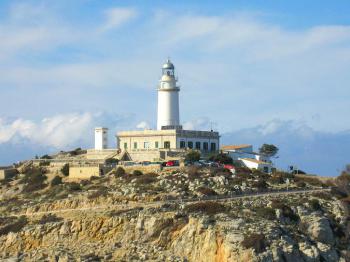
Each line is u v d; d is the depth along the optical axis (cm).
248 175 17175
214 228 13350
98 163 19050
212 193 15512
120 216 14562
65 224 14912
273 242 13062
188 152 19100
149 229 14038
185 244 13475
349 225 15050
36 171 19512
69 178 18538
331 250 13975
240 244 12825
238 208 14450
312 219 14575
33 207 16375
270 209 14400
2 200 17888
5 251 14862
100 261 13412
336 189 16850
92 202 15800
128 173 17675
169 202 14850
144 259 13350
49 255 13962
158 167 17688
